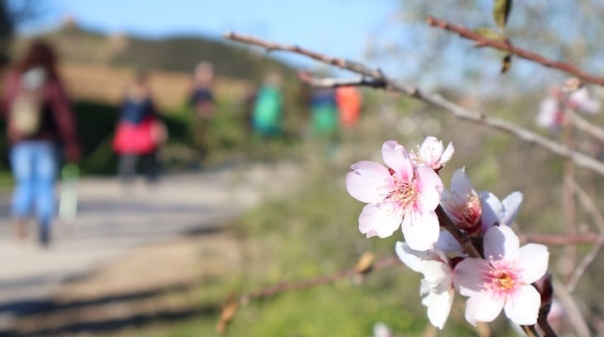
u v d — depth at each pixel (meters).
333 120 8.77
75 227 13.19
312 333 6.44
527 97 6.03
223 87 19.80
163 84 41.84
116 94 37.62
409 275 6.32
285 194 9.41
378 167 1.61
